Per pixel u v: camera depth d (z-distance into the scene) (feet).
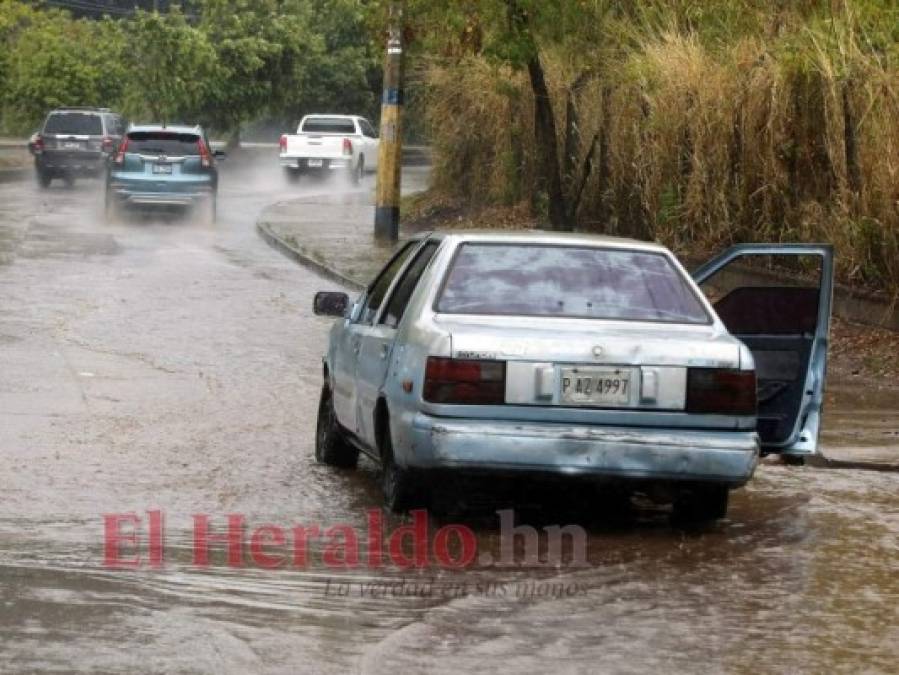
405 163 330.75
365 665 34.58
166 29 305.73
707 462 45.24
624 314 47.96
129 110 307.99
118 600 39.40
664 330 47.29
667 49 117.70
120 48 311.27
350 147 260.62
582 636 37.19
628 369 45.21
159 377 75.77
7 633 36.40
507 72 154.40
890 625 38.65
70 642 35.86
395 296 52.16
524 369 44.93
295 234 158.61
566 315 47.62
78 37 327.88
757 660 35.63
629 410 45.19
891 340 85.81
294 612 38.75
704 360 45.55
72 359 80.43
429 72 176.45
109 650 35.35
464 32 130.82
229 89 314.55
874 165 90.94
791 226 101.71
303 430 63.87
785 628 38.24
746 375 45.85
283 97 328.90
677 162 114.93
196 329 93.66
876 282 91.30
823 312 51.75
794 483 56.13
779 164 102.53
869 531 48.88
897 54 92.48
